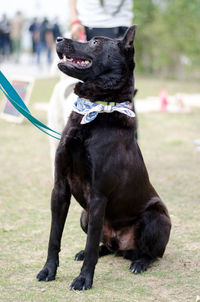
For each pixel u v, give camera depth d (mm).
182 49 19234
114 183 3379
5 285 3344
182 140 8969
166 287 3357
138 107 12648
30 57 32500
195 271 3645
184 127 10250
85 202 3521
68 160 3393
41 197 5641
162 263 3816
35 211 5109
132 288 3334
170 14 18797
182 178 6406
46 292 3238
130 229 3828
